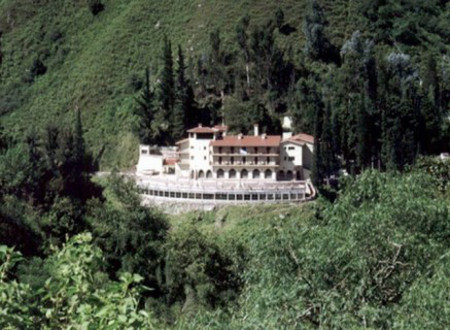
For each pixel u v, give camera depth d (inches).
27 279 2112.5
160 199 5467.5
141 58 7564.0
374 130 5659.5
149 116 6456.7
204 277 2947.8
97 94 7342.5
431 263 1232.2
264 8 7534.5
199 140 5816.9
